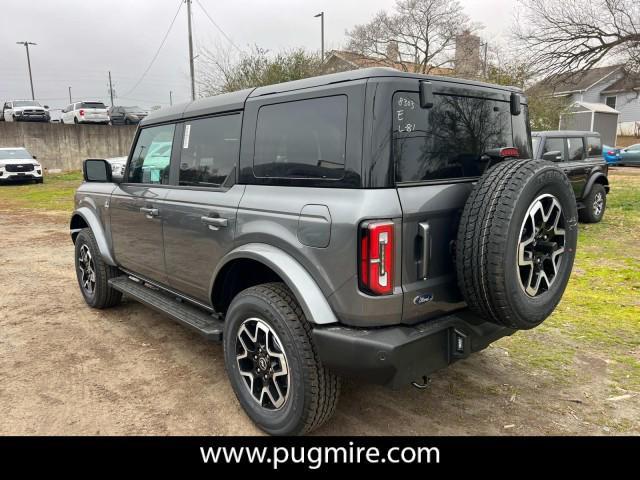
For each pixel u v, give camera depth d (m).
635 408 3.15
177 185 3.64
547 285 2.64
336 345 2.41
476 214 2.38
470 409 3.16
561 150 8.71
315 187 2.56
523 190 2.34
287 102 2.76
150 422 3.03
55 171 24.31
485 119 2.95
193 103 3.60
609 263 6.66
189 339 4.32
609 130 33.41
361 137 2.37
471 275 2.39
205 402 3.26
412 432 2.92
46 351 4.07
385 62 24.61
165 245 3.71
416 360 2.42
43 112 27.19
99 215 4.77
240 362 2.97
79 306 5.25
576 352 3.97
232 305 2.94
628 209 10.96
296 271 2.56
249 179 2.98
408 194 2.40
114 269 4.86
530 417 3.07
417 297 2.45
